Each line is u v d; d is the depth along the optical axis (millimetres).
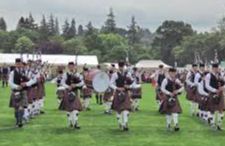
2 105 17812
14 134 10562
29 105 13008
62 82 11586
